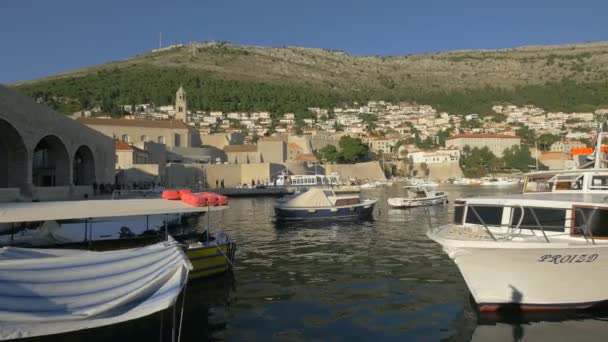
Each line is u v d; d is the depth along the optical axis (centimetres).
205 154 11119
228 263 1811
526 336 1134
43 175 5116
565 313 1277
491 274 1245
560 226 1305
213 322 1255
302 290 1577
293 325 1231
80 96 18412
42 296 841
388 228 3344
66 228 2055
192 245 1709
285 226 3544
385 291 1554
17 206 1492
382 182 12125
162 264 1018
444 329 1191
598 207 1260
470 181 13100
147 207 1602
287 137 15100
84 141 5147
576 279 1245
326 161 13712
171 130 10744
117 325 1208
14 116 3428
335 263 2038
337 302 1434
